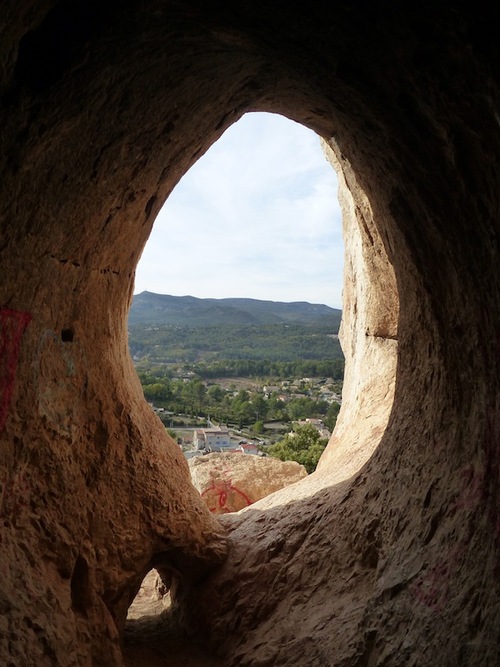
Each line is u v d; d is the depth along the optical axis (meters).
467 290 3.50
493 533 3.03
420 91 2.88
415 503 4.21
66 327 4.57
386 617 3.76
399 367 5.52
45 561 3.89
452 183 3.15
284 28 3.17
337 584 4.73
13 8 2.54
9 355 3.67
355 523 5.05
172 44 3.58
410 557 3.89
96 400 4.97
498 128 2.52
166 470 5.72
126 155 4.32
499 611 2.73
